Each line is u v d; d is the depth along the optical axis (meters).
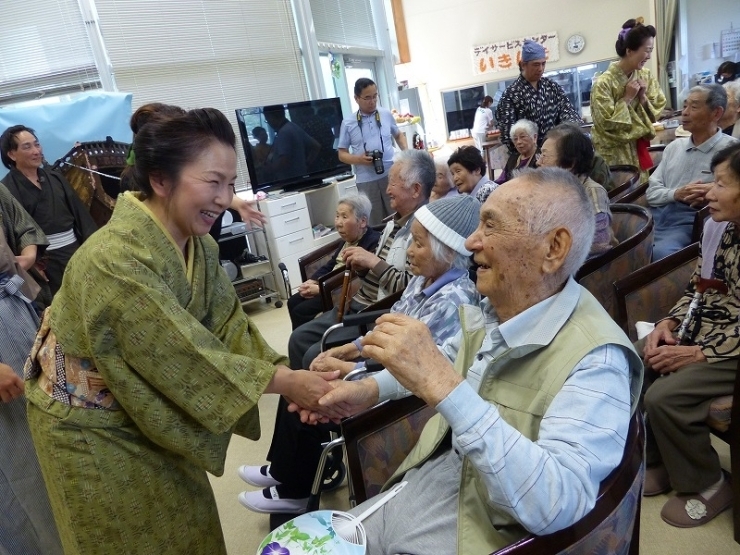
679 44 8.12
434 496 1.09
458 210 1.52
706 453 1.56
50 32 4.39
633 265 1.94
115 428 1.09
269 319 4.25
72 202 3.19
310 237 4.90
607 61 8.99
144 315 0.99
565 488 0.75
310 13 5.60
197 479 1.22
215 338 1.07
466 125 10.07
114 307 0.98
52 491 1.14
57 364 1.09
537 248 0.94
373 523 1.12
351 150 4.70
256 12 5.30
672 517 1.62
